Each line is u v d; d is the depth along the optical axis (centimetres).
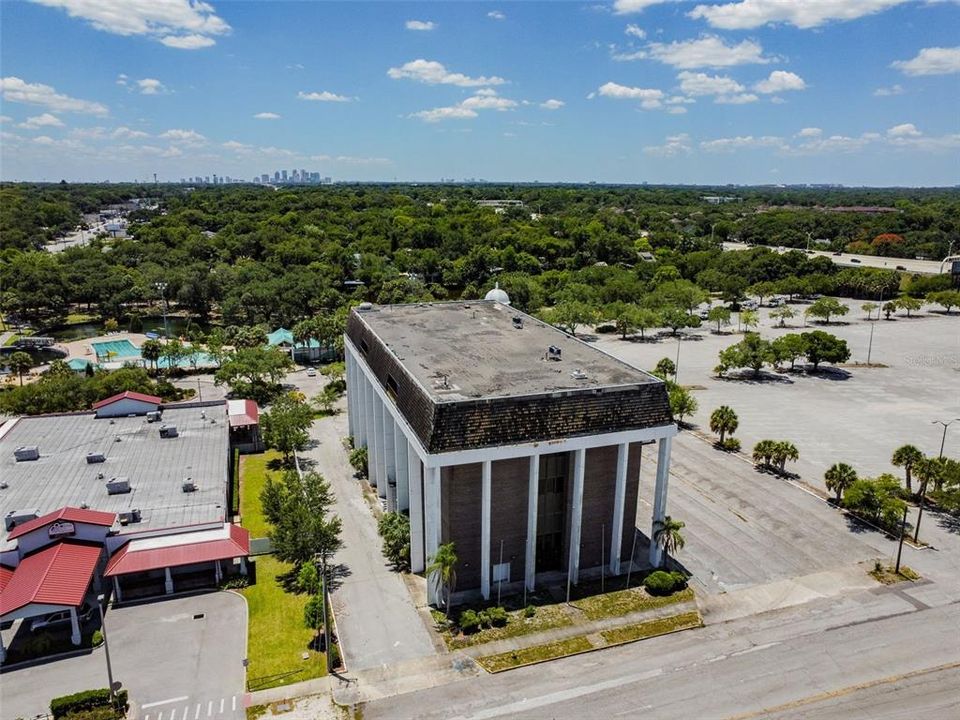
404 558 5941
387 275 17750
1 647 4650
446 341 6956
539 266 19925
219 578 5625
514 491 5369
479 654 4734
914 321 16400
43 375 10488
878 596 5397
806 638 4897
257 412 9025
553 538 5719
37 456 7081
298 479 6384
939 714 4191
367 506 7006
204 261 19312
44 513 5866
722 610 5228
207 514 5969
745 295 18962
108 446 7456
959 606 5272
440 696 4341
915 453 6994
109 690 4219
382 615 5178
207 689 4400
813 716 4181
